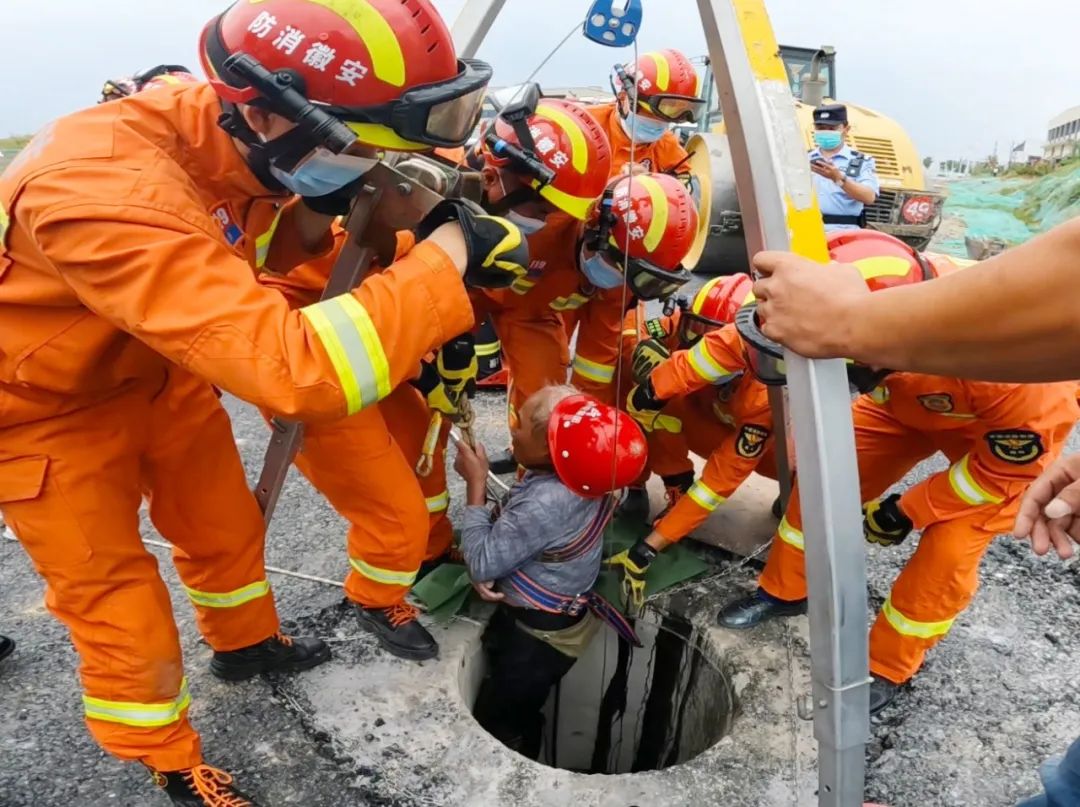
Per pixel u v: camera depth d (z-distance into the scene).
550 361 2.99
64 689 2.28
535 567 2.47
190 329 1.31
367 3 1.39
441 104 1.44
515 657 2.62
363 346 1.39
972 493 2.10
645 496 3.25
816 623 1.54
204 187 1.55
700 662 2.75
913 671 2.32
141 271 1.30
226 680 2.29
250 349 1.32
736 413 2.63
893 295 1.10
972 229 9.39
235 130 1.46
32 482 1.60
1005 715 2.34
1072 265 0.91
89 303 1.36
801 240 1.51
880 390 2.28
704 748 2.63
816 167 5.91
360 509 2.23
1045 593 2.88
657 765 3.00
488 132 2.40
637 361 3.01
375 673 2.36
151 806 1.94
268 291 1.39
